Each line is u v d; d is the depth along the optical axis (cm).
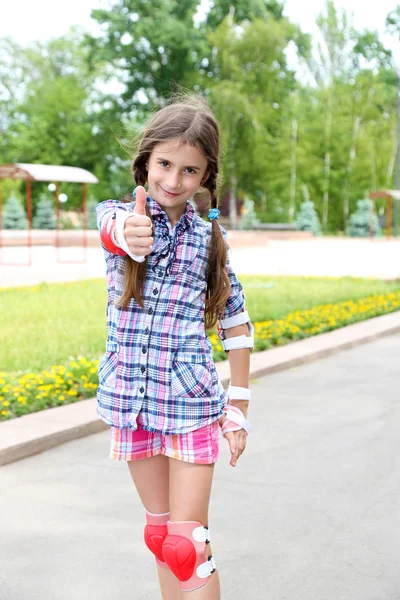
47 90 5569
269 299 1355
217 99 4672
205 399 235
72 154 5353
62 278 1777
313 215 4894
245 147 4844
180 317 233
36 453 512
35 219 4497
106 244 222
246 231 4378
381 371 802
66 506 420
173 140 222
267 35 4816
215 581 240
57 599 317
